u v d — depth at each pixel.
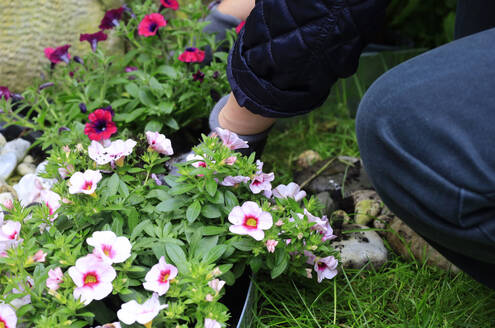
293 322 1.30
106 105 1.81
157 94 1.71
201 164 1.27
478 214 0.85
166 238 1.15
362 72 2.26
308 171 1.85
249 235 1.17
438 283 1.40
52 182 1.60
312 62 1.07
